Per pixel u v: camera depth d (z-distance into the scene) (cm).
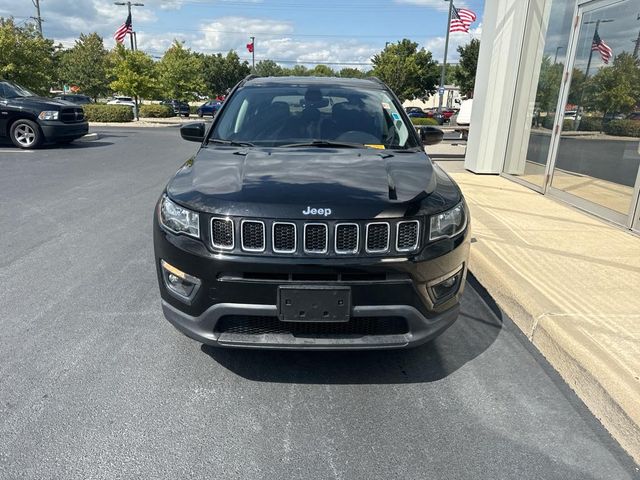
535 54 813
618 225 575
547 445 247
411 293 264
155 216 299
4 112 1280
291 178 286
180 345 331
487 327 368
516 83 863
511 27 846
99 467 225
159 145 1516
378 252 260
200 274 264
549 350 324
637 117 557
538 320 339
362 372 307
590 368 281
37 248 512
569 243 504
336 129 382
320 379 299
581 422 265
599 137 622
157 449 238
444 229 276
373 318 269
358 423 261
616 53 606
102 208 680
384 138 378
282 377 300
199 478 221
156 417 261
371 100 421
